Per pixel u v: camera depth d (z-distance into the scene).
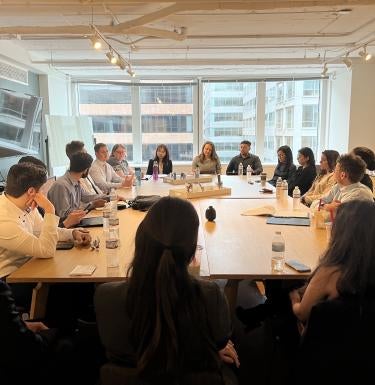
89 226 2.76
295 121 8.27
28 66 6.03
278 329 1.85
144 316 1.03
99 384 1.56
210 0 3.47
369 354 1.25
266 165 8.01
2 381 1.36
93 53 6.09
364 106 6.99
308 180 5.06
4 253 2.01
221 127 8.30
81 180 3.71
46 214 2.08
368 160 3.33
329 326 1.24
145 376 1.04
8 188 2.03
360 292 1.28
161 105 8.26
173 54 6.33
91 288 2.31
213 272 1.89
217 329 1.11
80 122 7.45
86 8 3.89
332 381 1.29
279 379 1.76
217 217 3.06
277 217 3.02
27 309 2.11
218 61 6.38
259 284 3.24
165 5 3.80
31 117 5.95
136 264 1.07
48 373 1.45
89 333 1.63
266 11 4.07
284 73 7.92
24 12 4.01
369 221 1.33
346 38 5.33
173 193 4.01
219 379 1.09
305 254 2.14
